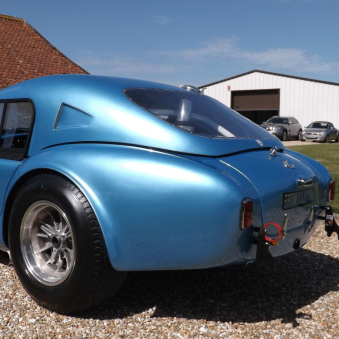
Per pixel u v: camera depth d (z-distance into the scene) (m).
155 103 2.65
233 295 2.88
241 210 2.13
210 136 2.52
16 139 2.92
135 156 2.31
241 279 3.18
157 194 2.21
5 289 2.85
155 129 2.41
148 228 2.22
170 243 2.21
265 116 36.97
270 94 32.59
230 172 2.27
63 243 2.48
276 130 25.17
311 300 2.85
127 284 2.98
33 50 18.39
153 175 2.23
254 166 2.41
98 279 2.31
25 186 2.59
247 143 2.65
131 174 2.26
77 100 2.64
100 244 2.28
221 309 2.65
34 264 2.61
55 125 2.69
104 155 2.36
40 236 2.65
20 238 2.62
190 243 2.19
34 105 2.81
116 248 2.27
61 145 2.63
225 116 2.98
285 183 2.44
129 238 2.26
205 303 2.73
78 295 2.35
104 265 2.30
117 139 2.46
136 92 2.69
